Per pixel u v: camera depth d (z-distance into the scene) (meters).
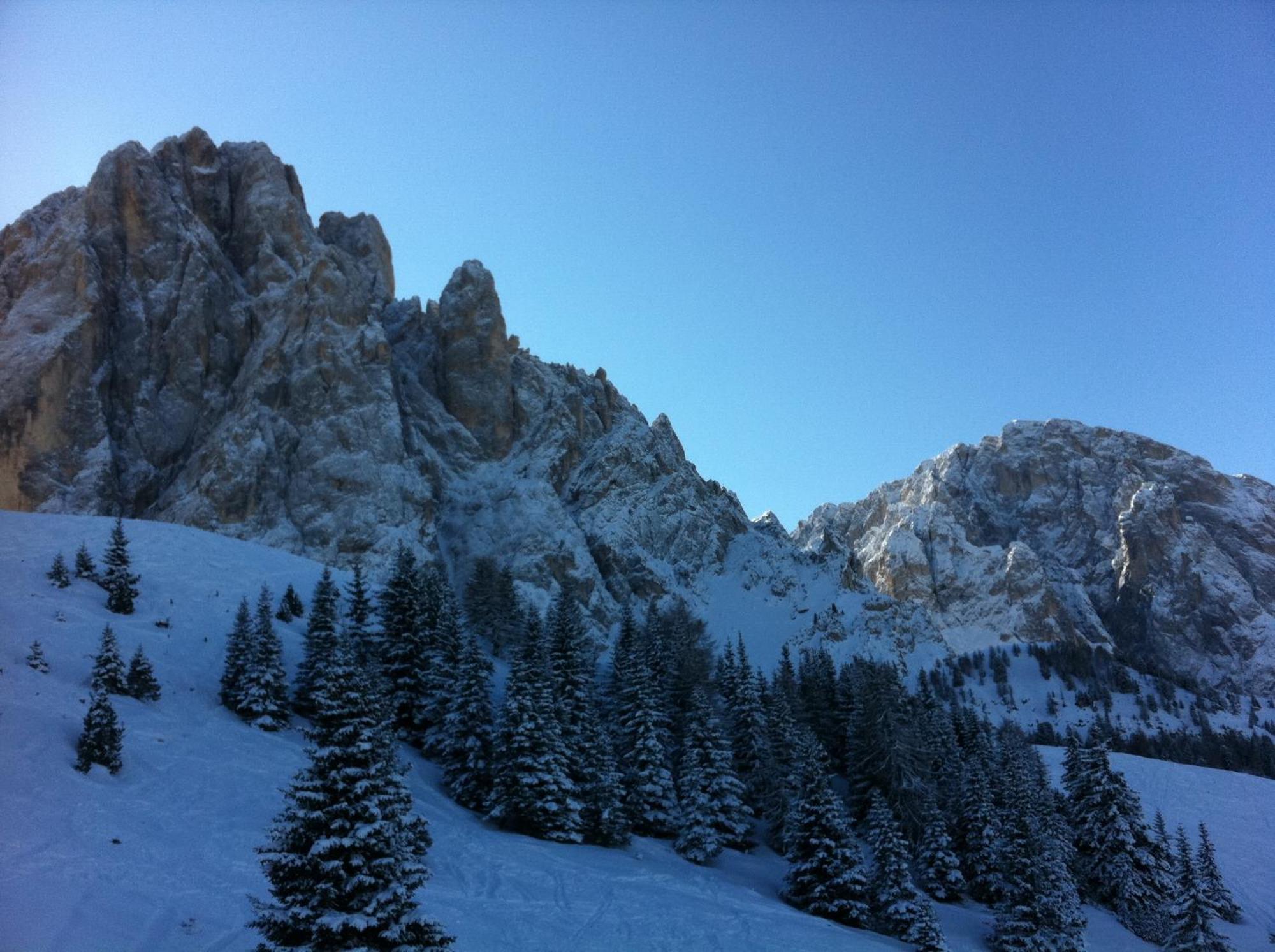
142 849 38.66
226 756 54.69
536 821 59.28
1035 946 54.62
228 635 69.62
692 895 51.28
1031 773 80.31
